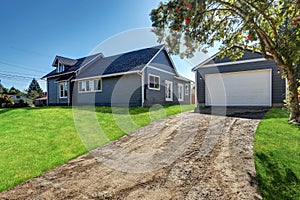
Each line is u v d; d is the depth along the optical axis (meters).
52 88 19.23
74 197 2.94
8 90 43.34
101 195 2.96
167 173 3.53
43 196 3.00
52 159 4.45
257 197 2.67
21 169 3.97
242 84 11.09
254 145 4.35
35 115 9.67
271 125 5.75
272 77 10.29
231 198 2.67
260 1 4.09
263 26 5.45
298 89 6.36
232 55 6.77
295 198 2.64
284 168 3.29
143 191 3.01
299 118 5.96
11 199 2.96
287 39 4.57
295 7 4.12
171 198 2.78
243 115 7.89
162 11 3.74
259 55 10.62
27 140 5.79
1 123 8.17
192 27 4.09
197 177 3.29
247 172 3.29
